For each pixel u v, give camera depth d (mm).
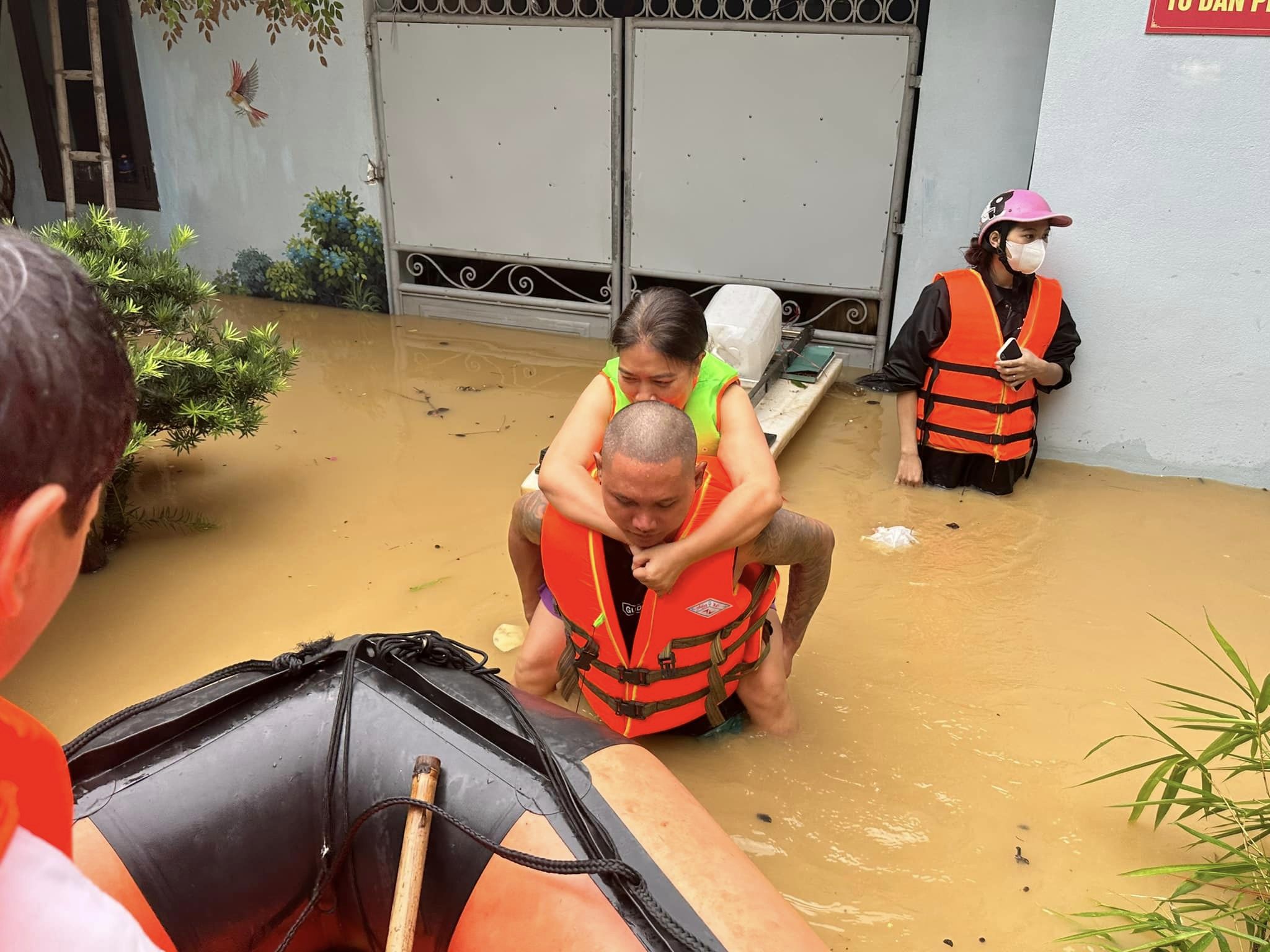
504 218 6664
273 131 6973
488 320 7008
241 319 7023
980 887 2344
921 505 4367
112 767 1771
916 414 4535
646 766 1790
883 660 3223
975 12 5109
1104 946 2189
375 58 6535
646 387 2533
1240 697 3074
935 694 3051
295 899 1826
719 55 5766
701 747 2770
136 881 1671
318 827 1816
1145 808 2570
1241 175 4148
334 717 1853
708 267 6293
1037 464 4836
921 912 2270
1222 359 4441
